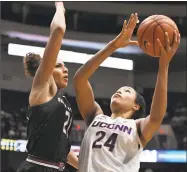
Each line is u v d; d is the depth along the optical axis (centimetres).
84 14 1836
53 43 311
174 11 1681
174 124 1666
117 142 344
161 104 330
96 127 359
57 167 314
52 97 323
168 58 329
